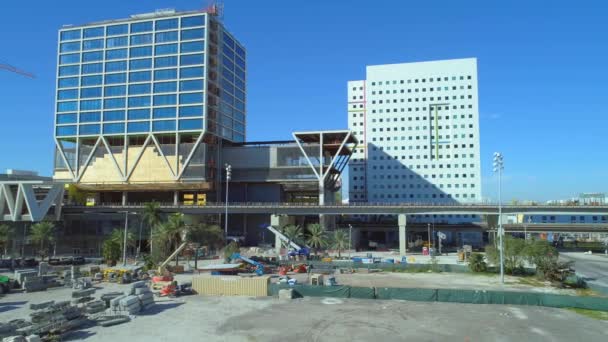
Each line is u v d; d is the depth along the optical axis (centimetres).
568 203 10369
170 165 12306
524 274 5909
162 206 11269
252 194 13050
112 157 12719
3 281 4512
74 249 9738
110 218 10406
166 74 12712
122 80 12988
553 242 13188
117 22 13250
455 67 16262
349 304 3903
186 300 4069
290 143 13025
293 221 12169
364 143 17462
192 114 12381
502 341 2842
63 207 11194
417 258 8850
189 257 7356
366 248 11712
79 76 13300
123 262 7219
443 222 14362
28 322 2895
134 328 3091
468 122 15925
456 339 2878
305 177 12325
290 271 6316
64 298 4194
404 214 10306
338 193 19612
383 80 16662
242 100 15650
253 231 12506
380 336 2930
